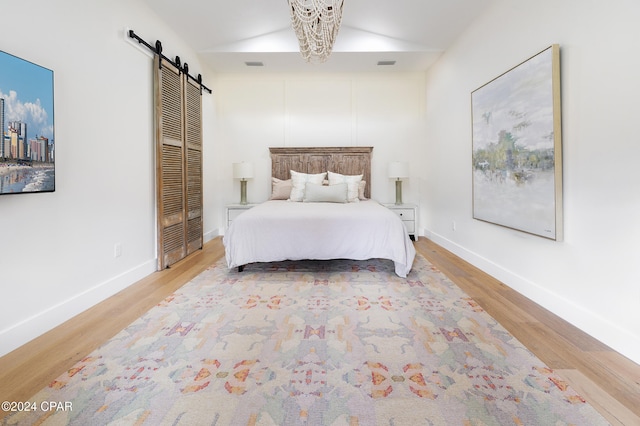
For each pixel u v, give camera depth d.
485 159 3.18
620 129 1.76
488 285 2.92
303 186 4.66
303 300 2.58
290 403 1.40
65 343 1.90
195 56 4.40
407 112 5.32
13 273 1.85
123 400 1.42
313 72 5.25
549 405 1.38
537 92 2.36
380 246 3.21
